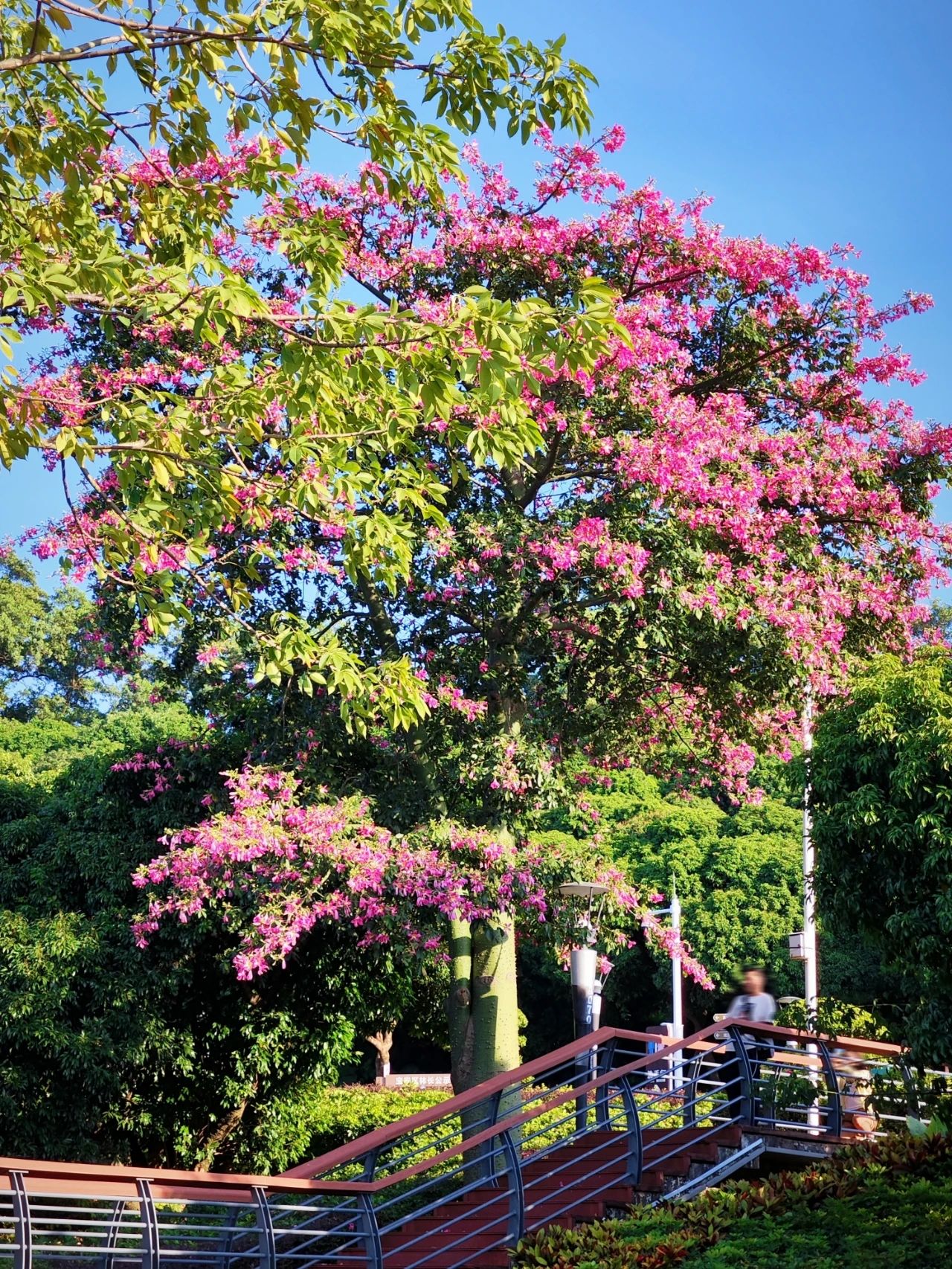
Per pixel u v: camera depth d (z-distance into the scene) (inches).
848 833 349.4
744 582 557.3
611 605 553.9
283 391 319.9
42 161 299.7
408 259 606.5
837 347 663.1
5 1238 315.9
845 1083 480.4
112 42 283.4
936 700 345.4
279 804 541.0
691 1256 341.7
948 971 333.4
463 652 603.2
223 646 605.0
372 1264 353.1
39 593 1924.2
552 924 579.8
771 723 673.6
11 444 304.3
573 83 316.8
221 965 585.3
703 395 664.4
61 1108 546.0
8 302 264.7
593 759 723.4
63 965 544.7
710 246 614.2
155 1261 282.8
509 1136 385.1
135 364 557.6
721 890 1368.1
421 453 570.9
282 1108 635.5
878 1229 343.9
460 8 296.7
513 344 284.8
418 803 585.6
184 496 376.5
